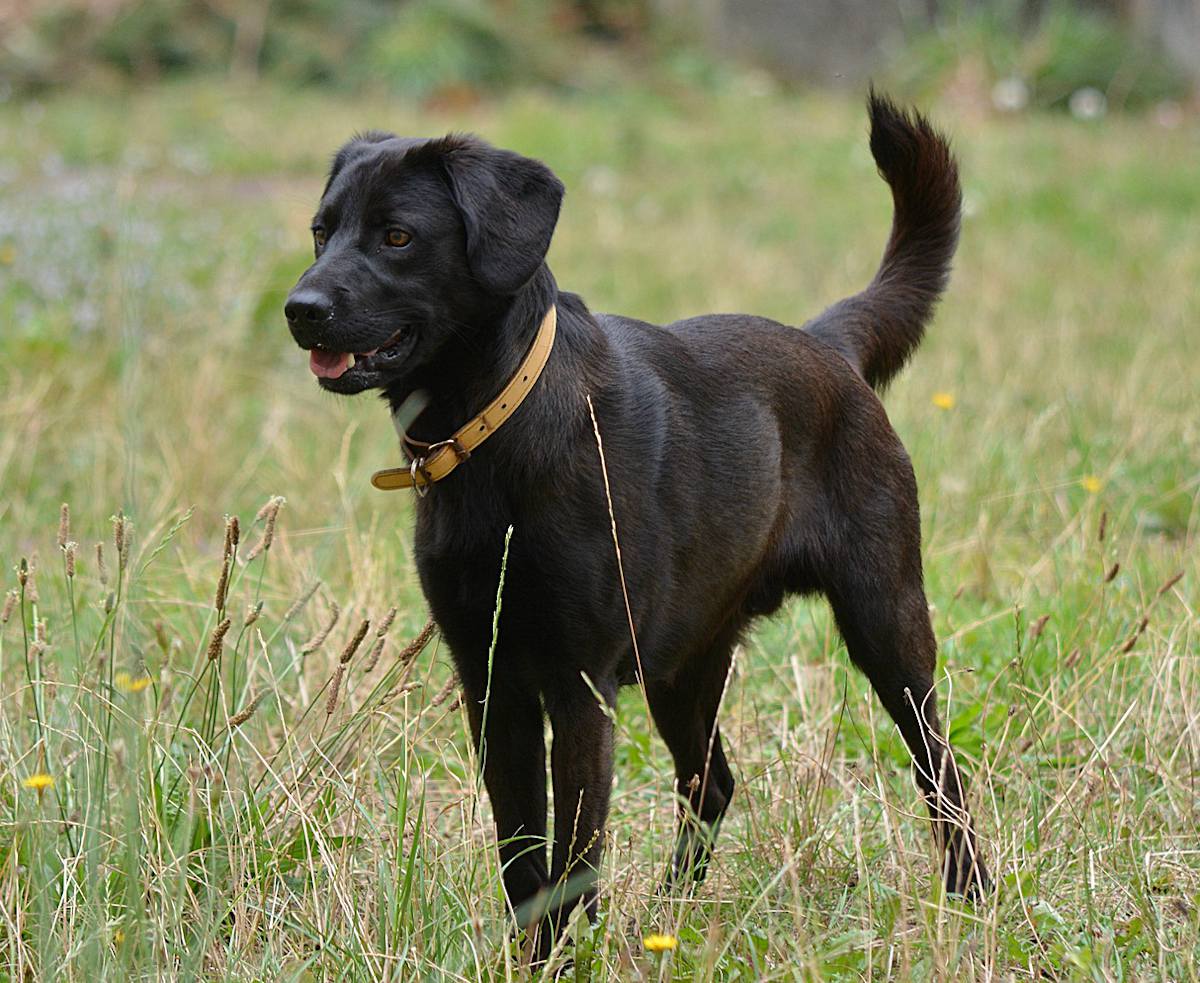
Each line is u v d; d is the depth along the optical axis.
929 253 8.83
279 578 9.73
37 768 6.91
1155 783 8.10
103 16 38.09
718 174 28.00
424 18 38.97
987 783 7.68
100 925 5.91
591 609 6.68
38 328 14.01
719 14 43.19
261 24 38.78
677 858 7.50
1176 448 12.68
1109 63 35.91
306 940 6.57
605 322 7.39
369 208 6.73
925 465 12.18
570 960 6.60
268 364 15.14
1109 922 6.75
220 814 6.87
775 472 7.56
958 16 38.53
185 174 25.72
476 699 6.98
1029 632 9.47
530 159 6.89
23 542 10.41
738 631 8.09
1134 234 22.14
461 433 6.64
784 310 18.48
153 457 12.10
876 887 6.94
